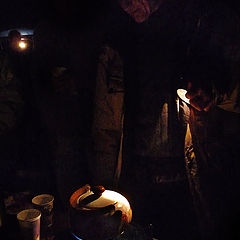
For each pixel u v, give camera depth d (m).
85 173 2.26
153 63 1.90
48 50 2.05
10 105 2.29
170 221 2.36
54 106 2.11
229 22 1.90
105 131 1.98
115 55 1.93
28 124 2.81
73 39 2.00
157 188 2.21
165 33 1.91
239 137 2.08
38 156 2.83
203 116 2.02
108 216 1.58
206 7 1.90
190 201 2.32
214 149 2.07
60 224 2.19
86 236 1.57
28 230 1.78
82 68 2.03
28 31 3.00
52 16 2.02
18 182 2.68
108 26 1.98
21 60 2.55
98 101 1.95
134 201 2.32
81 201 1.66
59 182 2.30
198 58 1.99
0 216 2.04
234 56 1.92
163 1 1.82
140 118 1.95
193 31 1.93
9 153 2.84
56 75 2.01
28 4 2.85
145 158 2.00
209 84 1.96
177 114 1.97
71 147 2.18
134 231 1.88
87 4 1.95
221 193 2.11
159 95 1.90
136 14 1.78
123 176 2.24
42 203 2.03
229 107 2.00
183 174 2.09
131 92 2.00
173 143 1.98
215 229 2.14
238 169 2.10
